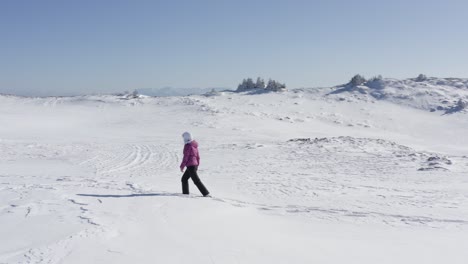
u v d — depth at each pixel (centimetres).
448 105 7762
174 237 477
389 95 8638
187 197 794
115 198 727
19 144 2859
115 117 5959
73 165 1838
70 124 5162
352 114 7169
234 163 2002
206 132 4666
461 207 926
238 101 8125
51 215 557
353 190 1180
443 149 4519
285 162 2044
